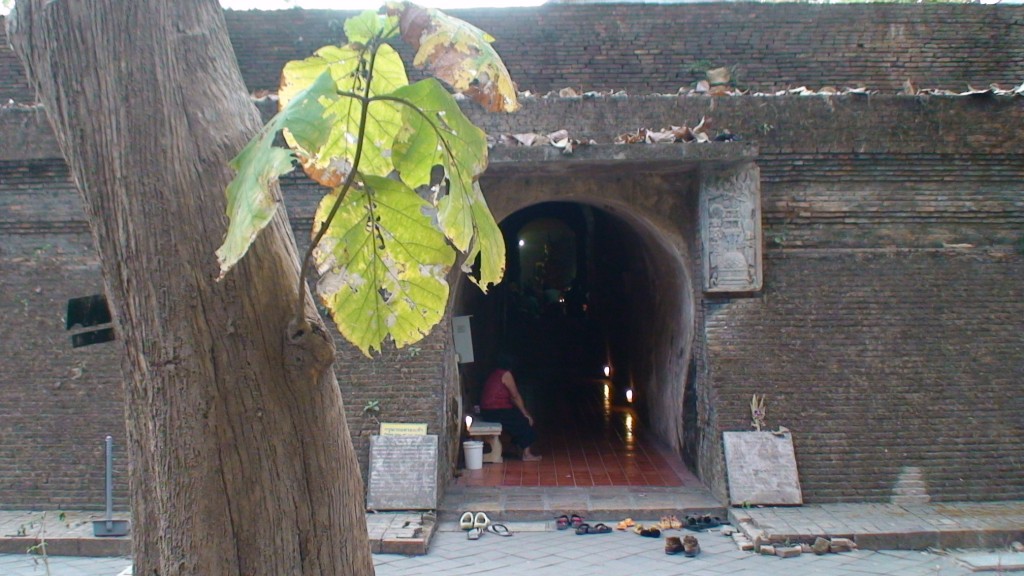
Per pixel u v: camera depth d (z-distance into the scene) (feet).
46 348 28.04
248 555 7.26
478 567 22.48
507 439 36.68
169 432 7.20
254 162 5.84
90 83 7.25
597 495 28.09
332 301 7.72
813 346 27.73
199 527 7.16
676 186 29.32
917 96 27.89
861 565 22.44
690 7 34.40
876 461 27.17
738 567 22.30
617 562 22.77
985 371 27.78
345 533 7.88
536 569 22.30
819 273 28.07
